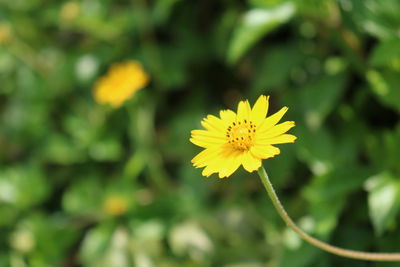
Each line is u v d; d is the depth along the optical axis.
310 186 0.34
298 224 0.34
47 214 0.42
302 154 0.35
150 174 0.41
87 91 0.45
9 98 0.48
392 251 0.33
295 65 0.37
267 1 0.34
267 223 0.37
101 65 0.45
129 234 0.38
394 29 0.33
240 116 0.28
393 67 0.34
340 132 0.36
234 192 0.39
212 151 0.27
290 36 0.39
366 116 0.36
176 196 0.39
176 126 0.42
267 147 0.27
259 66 0.40
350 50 0.35
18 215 0.41
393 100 0.33
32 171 0.42
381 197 0.32
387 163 0.33
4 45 0.46
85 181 0.42
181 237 0.38
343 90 0.36
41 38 0.48
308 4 0.34
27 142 0.45
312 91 0.36
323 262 0.34
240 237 0.38
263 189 0.38
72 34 0.48
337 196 0.34
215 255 0.38
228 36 0.40
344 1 0.33
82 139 0.42
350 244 0.34
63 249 0.39
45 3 0.48
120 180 0.41
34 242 0.39
